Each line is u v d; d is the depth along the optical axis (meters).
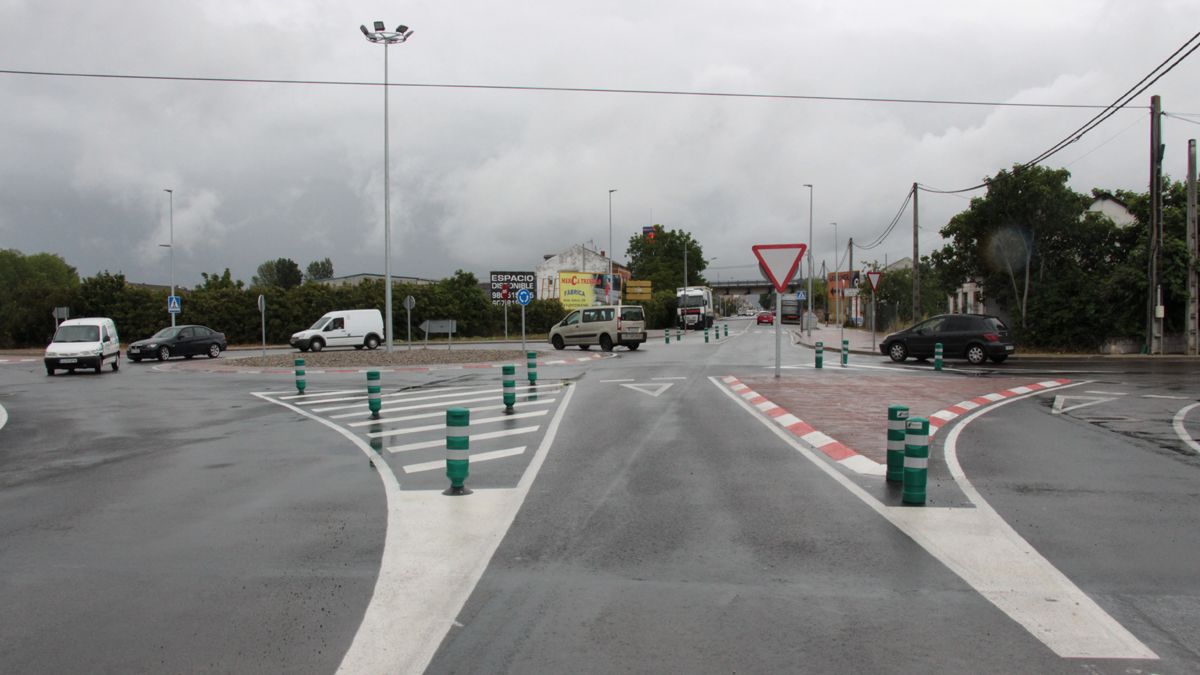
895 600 4.75
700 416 12.95
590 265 90.62
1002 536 6.07
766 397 15.30
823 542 5.93
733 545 5.87
